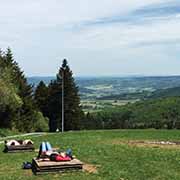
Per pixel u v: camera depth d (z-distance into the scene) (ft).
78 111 314.14
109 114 456.45
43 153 71.67
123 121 409.90
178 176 65.26
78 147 101.76
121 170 69.36
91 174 65.77
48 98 316.19
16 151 97.40
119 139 124.47
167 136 131.54
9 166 76.84
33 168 71.00
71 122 308.60
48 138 133.39
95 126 346.33
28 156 89.35
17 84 262.47
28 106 263.90
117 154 88.07
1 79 204.33
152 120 397.80
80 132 157.07
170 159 81.51
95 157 83.51
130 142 115.24
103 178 62.90
